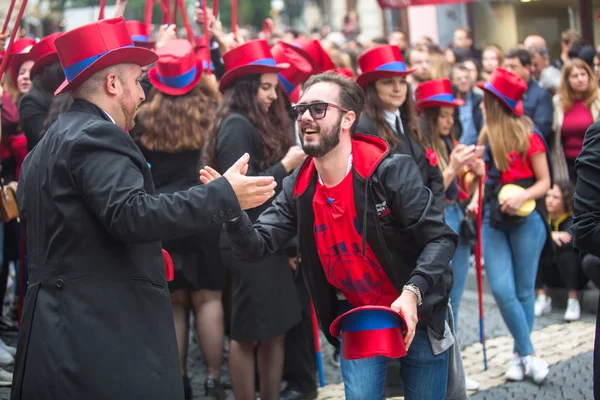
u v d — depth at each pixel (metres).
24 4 3.49
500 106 5.00
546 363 4.98
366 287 3.06
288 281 4.17
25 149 5.72
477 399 4.67
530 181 5.02
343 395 4.78
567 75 6.85
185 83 4.46
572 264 6.31
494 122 5.02
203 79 4.71
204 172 2.70
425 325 3.08
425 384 3.13
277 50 5.48
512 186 4.95
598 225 2.71
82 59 2.68
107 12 13.18
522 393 4.75
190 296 4.58
